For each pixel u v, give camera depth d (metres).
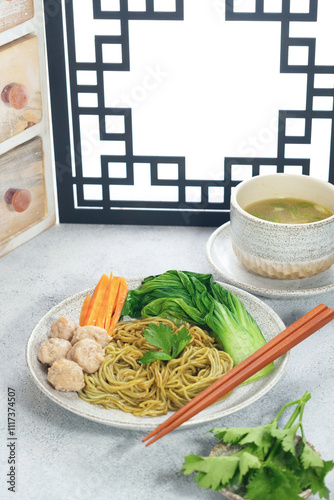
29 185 1.41
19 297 1.32
